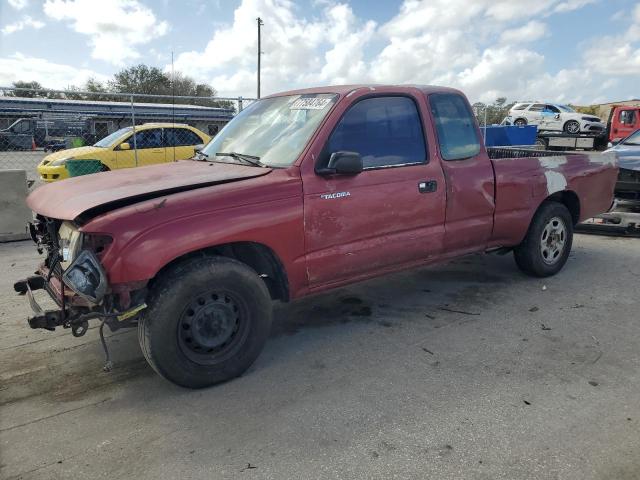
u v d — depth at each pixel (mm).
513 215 4949
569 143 24203
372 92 4020
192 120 16938
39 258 6676
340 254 3816
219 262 3283
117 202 3119
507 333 4191
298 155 3660
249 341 3484
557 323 4383
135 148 11117
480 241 4797
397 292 5230
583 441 2756
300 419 3014
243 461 2645
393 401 3188
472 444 2744
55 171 11547
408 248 4203
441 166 4340
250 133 4270
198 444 2795
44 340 4156
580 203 5641
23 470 2600
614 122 23656
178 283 3121
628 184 7812
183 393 3338
